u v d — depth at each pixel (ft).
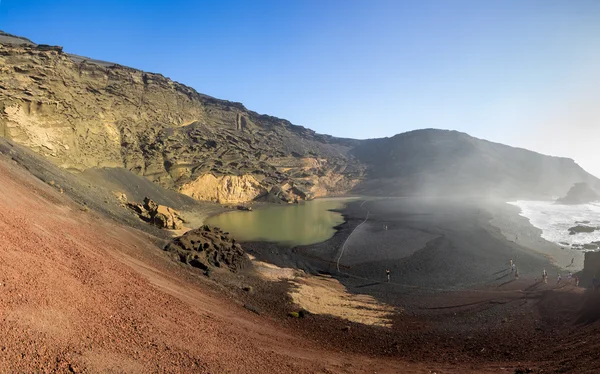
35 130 139.54
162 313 34.86
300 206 278.05
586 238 157.07
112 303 31.58
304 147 446.19
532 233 166.61
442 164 422.00
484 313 72.02
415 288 93.61
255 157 339.16
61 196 82.23
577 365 32.24
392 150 490.90
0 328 19.27
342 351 49.67
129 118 239.09
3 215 38.45
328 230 176.76
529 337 54.70
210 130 316.19
